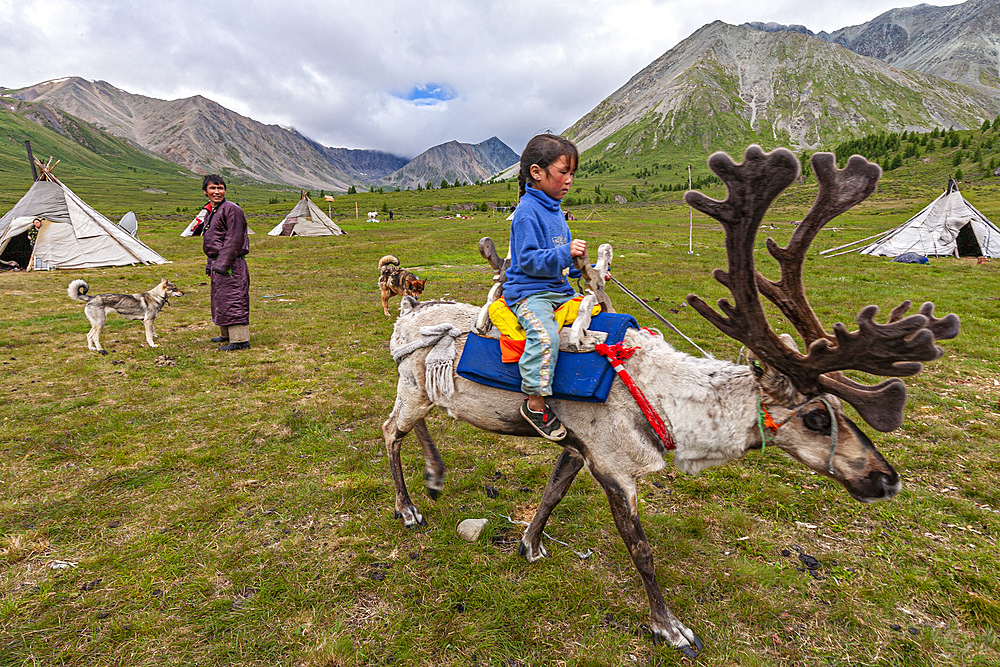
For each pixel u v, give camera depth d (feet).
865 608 10.78
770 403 9.37
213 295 30.42
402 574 11.67
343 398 22.58
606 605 10.84
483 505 14.56
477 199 418.51
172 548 12.50
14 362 27.71
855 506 14.47
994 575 11.63
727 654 9.65
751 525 13.66
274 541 12.85
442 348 11.58
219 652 9.60
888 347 7.73
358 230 151.12
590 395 9.66
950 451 17.75
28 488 15.14
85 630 10.06
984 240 85.71
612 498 10.05
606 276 10.89
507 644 9.84
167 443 18.22
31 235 69.72
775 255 8.81
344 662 9.40
